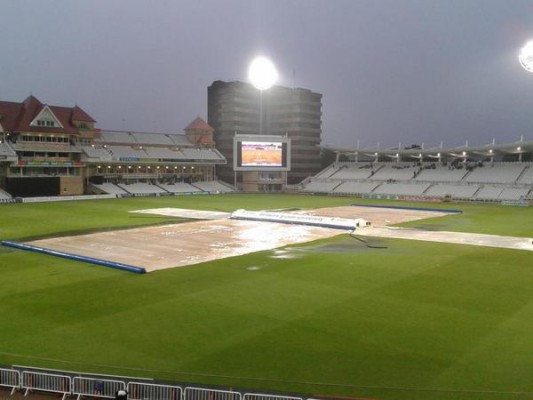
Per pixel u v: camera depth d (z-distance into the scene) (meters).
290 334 15.95
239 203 72.62
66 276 24.41
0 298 20.27
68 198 76.06
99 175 88.00
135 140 97.06
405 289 21.94
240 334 15.94
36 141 79.56
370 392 11.92
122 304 19.39
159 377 12.68
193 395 11.17
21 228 42.97
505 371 13.13
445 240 37.28
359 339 15.52
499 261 28.67
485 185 83.19
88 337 15.63
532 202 71.38
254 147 98.00
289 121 116.50
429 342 15.27
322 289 21.91
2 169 76.62
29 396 11.67
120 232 40.91
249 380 12.56
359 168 106.75
